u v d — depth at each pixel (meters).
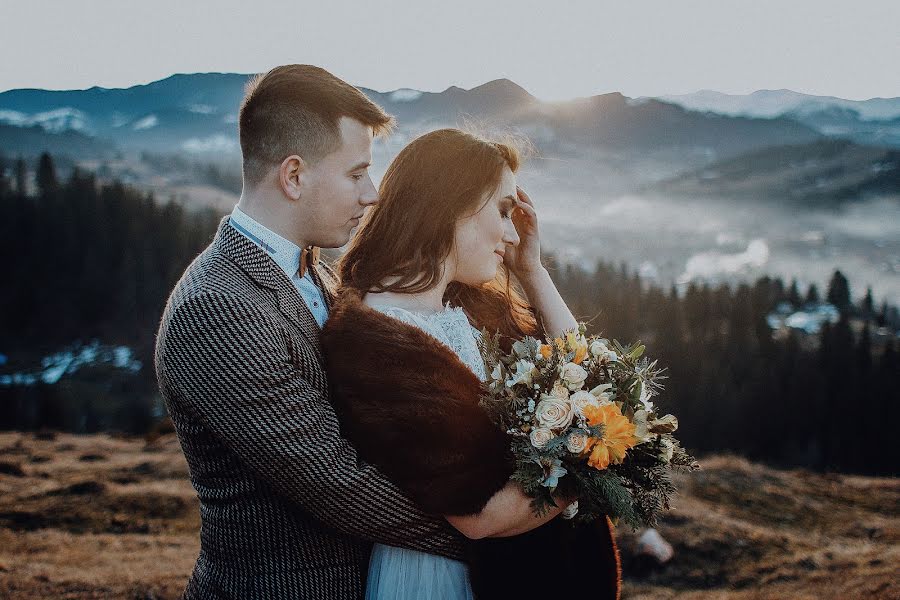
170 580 7.84
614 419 1.84
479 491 1.81
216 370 1.75
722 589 10.09
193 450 1.91
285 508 1.89
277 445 1.76
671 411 76.19
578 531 2.10
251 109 1.96
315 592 1.92
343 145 1.97
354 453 1.84
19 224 105.75
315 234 2.03
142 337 98.19
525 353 2.00
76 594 7.20
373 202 2.06
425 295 2.14
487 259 2.20
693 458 2.02
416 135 2.25
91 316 100.56
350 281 2.19
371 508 1.81
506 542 1.97
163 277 104.31
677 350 85.25
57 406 73.25
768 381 77.19
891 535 12.90
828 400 74.38
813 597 8.92
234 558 1.92
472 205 2.12
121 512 13.04
